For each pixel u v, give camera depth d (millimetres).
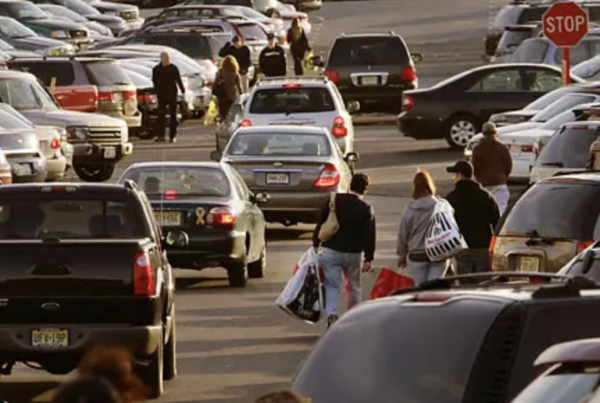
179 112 117562
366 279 57125
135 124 102625
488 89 98375
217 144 90312
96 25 168000
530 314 20859
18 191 38469
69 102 100000
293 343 45406
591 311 21125
